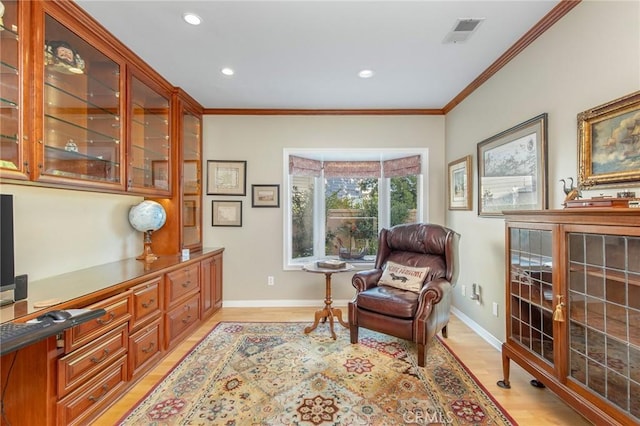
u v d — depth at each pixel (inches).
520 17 79.7
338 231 166.7
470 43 92.6
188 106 135.9
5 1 63.0
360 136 153.9
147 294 88.9
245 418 70.2
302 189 163.2
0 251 58.4
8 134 63.3
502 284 103.8
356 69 109.3
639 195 58.4
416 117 153.9
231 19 80.3
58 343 60.3
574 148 74.4
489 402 75.6
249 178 153.3
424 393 79.4
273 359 97.8
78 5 74.0
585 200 60.2
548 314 67.4
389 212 164.6
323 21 81.3
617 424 51.3
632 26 60.1
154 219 112.8
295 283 154.1
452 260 112.3
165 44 92.6
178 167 126.9
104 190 88.8
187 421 69.2
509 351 79.9
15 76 63.9
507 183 100.7
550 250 66.5
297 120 153.4
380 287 115.4
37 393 58.5
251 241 153.3
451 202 144.4
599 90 67.5
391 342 110.7
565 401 61.4
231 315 139.6
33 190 79.0
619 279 51.7
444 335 114.7
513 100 98.0
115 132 95.4
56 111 75.4
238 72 111.6
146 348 88.4
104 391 72.1
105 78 93.2
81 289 70.8
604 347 54.5
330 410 72.8
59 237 86.7
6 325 49.1
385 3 73.8
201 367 92.9
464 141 132.0
